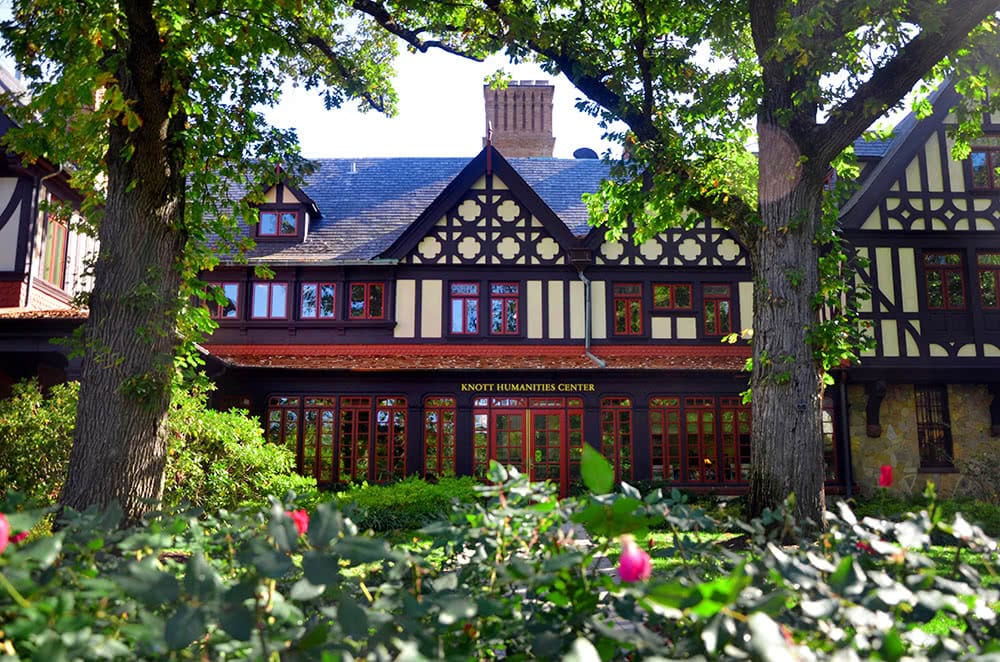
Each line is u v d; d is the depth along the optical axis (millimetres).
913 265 17953
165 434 7852
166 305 7953
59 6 7875
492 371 18562
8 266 15703
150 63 7438
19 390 11578
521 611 2566
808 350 9883
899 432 18453
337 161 24094
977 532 2525
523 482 2803
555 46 11703
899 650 1878
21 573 1884
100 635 2053
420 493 13422
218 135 9422
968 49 10234
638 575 1897
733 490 18391
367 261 19547
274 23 9250
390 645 2170
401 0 11406
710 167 11609
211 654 2084
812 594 2242
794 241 10078
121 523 7211
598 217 13984
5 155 15656
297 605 2459
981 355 17609
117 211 7918
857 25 9055
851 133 9805
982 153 18344
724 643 1887
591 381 18797
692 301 19625
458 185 20016
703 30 11766
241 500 11305
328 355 19375
